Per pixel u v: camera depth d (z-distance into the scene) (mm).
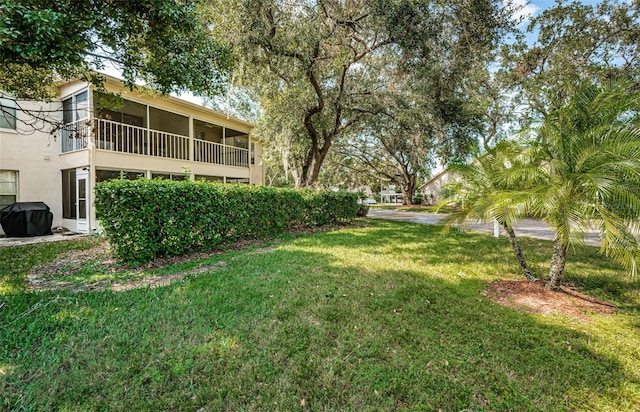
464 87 12016
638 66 12062
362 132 15109
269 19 7777
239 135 15531
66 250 6266
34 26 3268
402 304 3367
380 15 7691
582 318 3092
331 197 10469
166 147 11148
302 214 9172
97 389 1922
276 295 3541
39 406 1769
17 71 5484
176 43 5160
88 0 3896
